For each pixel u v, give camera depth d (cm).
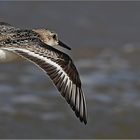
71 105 734
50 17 2895
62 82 716
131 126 1686
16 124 1681
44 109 1786
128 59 2284
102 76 2064
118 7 3138
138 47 2478
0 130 1641
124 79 2041
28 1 3080
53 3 3103
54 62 712
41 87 1952
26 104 1816
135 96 1902
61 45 976
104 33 2728
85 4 3142
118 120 1720
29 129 1648
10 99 1853
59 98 1864
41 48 721
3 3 3011
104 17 2988
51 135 1612
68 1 3150
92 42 2562
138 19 2995
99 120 1712
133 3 3203
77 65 2181
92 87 1956
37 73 2077
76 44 2520
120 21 2953
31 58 706
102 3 3177
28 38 747
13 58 764
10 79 2012
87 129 1656
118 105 1825
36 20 2845
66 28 2767
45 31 950
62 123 1689
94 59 2273
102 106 1814
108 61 2247
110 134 1636
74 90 733
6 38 744
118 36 2695
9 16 2861
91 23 2870
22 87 1945
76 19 2903
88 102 1841
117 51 2405
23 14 2897
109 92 1925
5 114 1742
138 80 2033
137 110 1792
